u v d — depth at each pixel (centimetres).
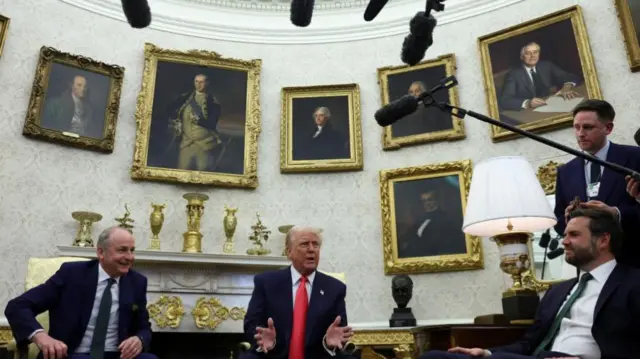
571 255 245
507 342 320
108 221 536
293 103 625
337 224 580
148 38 617
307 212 587
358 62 638
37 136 516
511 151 538
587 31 533
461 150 565
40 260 348
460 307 518
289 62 648
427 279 538
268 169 604
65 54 550
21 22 544
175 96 599
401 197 568
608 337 221
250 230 577
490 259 518
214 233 567
